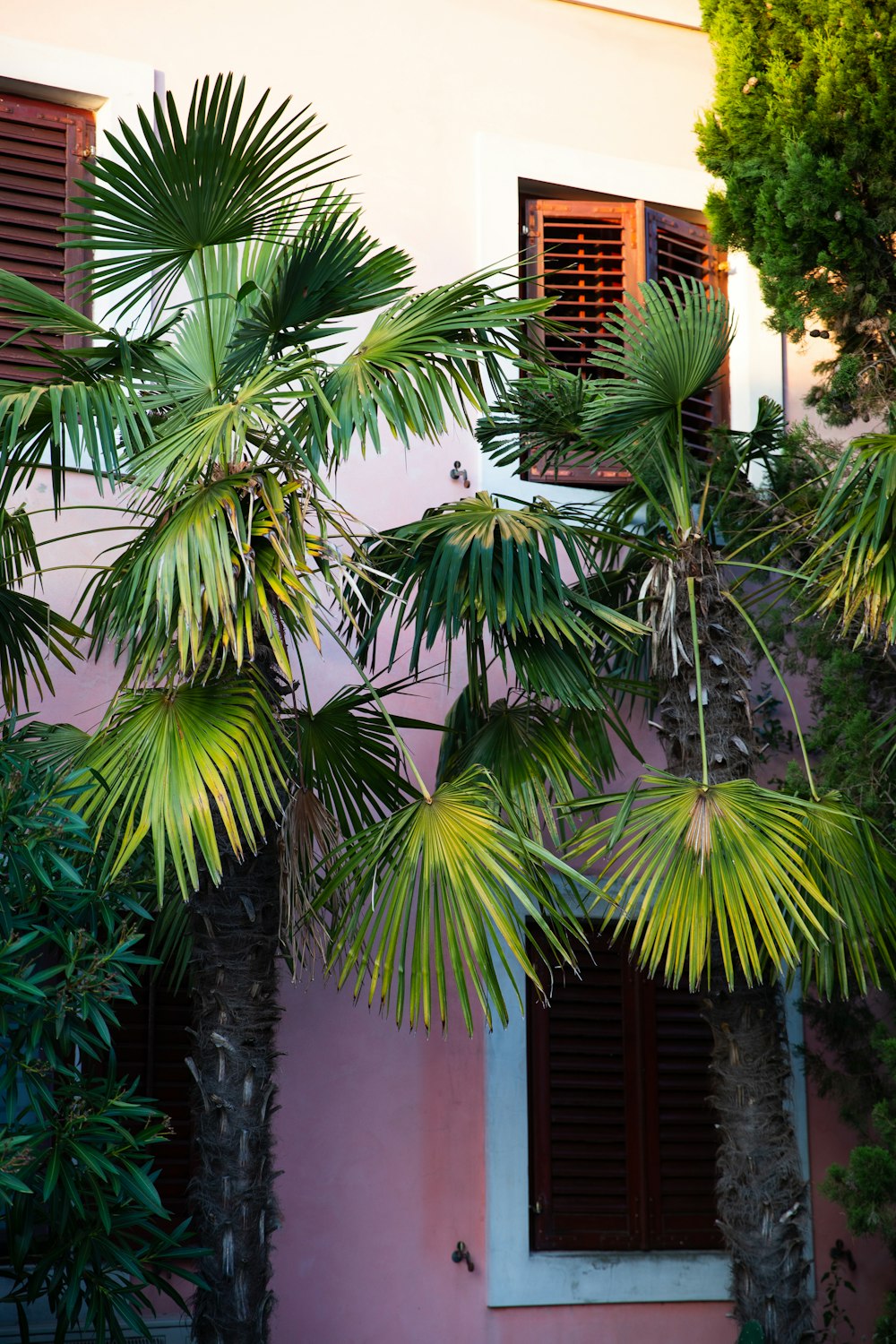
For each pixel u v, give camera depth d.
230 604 4.36
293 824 4.88
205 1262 4.55
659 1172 6.45
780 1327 5.01
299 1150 5.85
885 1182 5.57
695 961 4.54
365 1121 5.98
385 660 6.43
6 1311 5.22
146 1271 4.45
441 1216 6.02
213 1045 4.62
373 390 4.62
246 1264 4.54
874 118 6.35
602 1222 6.34
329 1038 6.00
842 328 6.65
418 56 7.02
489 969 4.27
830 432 7.54
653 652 5.45
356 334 6.66
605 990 6.58
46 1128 4.10
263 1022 4.65
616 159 7.36
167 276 4.88
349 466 6.51
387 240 6.79
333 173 6.74
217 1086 4.60
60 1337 4.23
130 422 4.42
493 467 6.75
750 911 5.02
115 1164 4.31
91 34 6.34
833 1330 6.54
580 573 5.12
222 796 4.19
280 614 4.73
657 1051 6.58
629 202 7.39
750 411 7.41
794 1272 5.05
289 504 4.49
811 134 6.42
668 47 7.63
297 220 6.18
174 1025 5.75
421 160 6.93
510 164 7.09
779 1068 5.16
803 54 6.52
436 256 6.87
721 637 5.34
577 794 6.55
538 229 7.23
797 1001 6.43
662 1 7.59
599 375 7.21
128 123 6.30
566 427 5.75
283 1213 5.76
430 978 4.31
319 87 6.77
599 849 4.75
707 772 5.02
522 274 7.14
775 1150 5.10
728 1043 5.16
